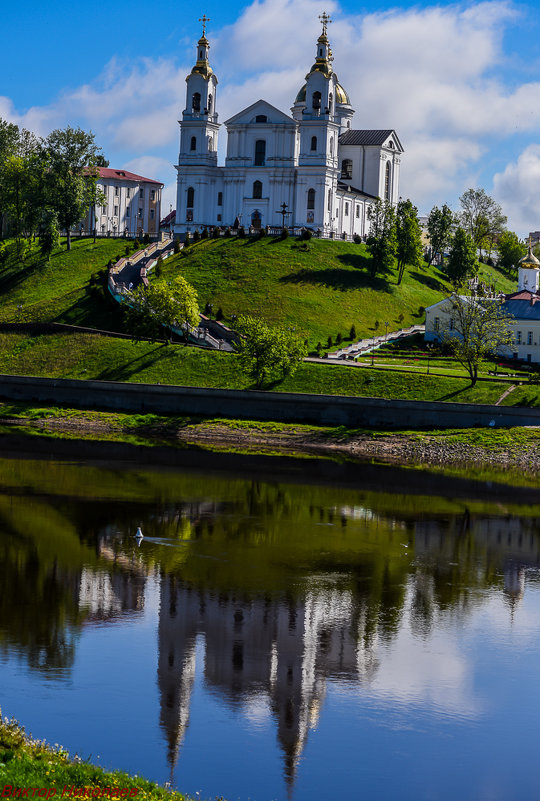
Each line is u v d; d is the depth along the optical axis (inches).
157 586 2231.8
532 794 1411.2
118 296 6176.2
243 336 5201.8
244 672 1779.0
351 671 1804.9
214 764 1453.0
